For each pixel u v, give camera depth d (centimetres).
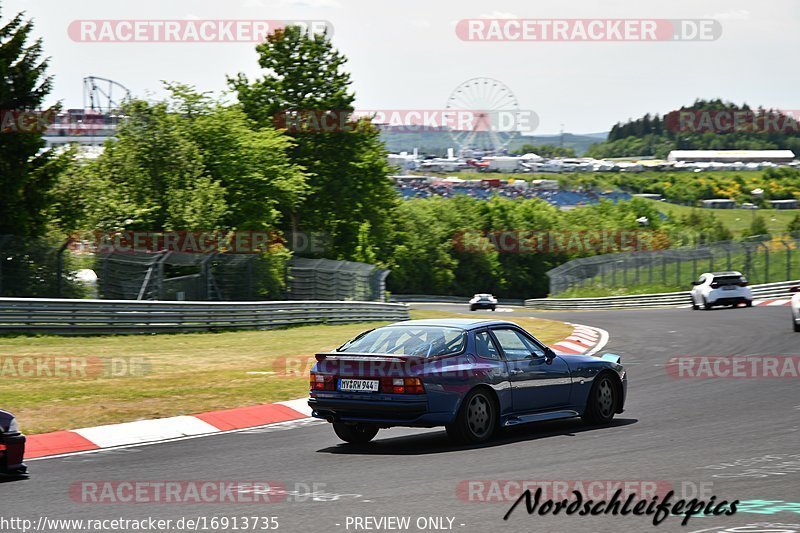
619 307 5756
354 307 3712
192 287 3409
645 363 2064
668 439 1077
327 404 1081
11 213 3403
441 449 1050
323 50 6675
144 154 4578
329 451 1072
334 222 6681
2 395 1485
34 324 2488
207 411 1398
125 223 4006
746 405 1366
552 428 1198
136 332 2711
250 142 5316
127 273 3073
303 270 3912
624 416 1296
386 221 7425
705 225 14262
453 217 13600
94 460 1048
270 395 1542
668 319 3606
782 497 757
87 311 2591
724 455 960
